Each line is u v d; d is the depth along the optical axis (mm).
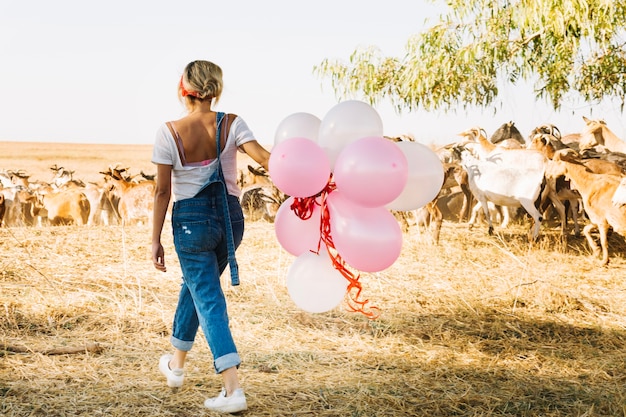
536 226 10289
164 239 10102
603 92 11375
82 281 6977
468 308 6484
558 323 6137
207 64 3898
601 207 8812
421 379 4594
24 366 4551
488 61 10438
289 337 5434
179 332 4094
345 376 4574
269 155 3820
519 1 9414
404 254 9109
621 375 4785
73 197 14445
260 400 4074
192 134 3779
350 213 3600
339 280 3889
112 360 4734
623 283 7785
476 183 10758
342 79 11695
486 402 4215
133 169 33625
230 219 3824
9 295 6262
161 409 3895
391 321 5969
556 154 9305
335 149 3682
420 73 10570
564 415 4066
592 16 8602
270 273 7711
